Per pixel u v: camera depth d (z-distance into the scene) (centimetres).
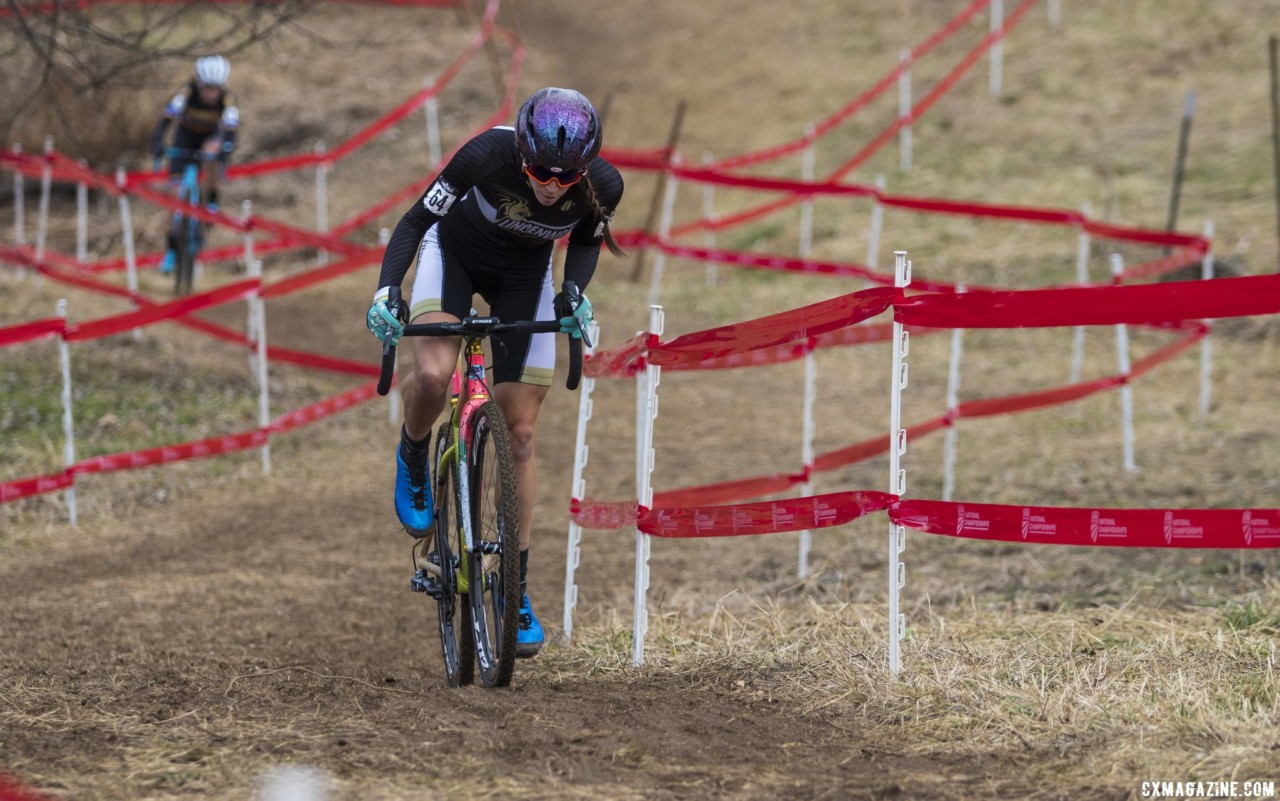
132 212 6244
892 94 6706
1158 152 5581
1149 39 6600
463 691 1509
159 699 1559
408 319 1459
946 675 1484
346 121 7169
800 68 7350
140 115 6512
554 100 1359
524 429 1576
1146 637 1692
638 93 7438
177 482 3061
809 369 2444
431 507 1644
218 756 1239
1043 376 4078
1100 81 6341
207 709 1487
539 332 1531
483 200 1490
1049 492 2942
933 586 2252
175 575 2428
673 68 7706
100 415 3341
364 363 4153
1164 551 2389
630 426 3794
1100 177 5466
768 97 7069
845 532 2733
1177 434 3397
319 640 2011
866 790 1145
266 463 3189
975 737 1291
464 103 7362
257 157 6881
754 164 6325
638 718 1386
